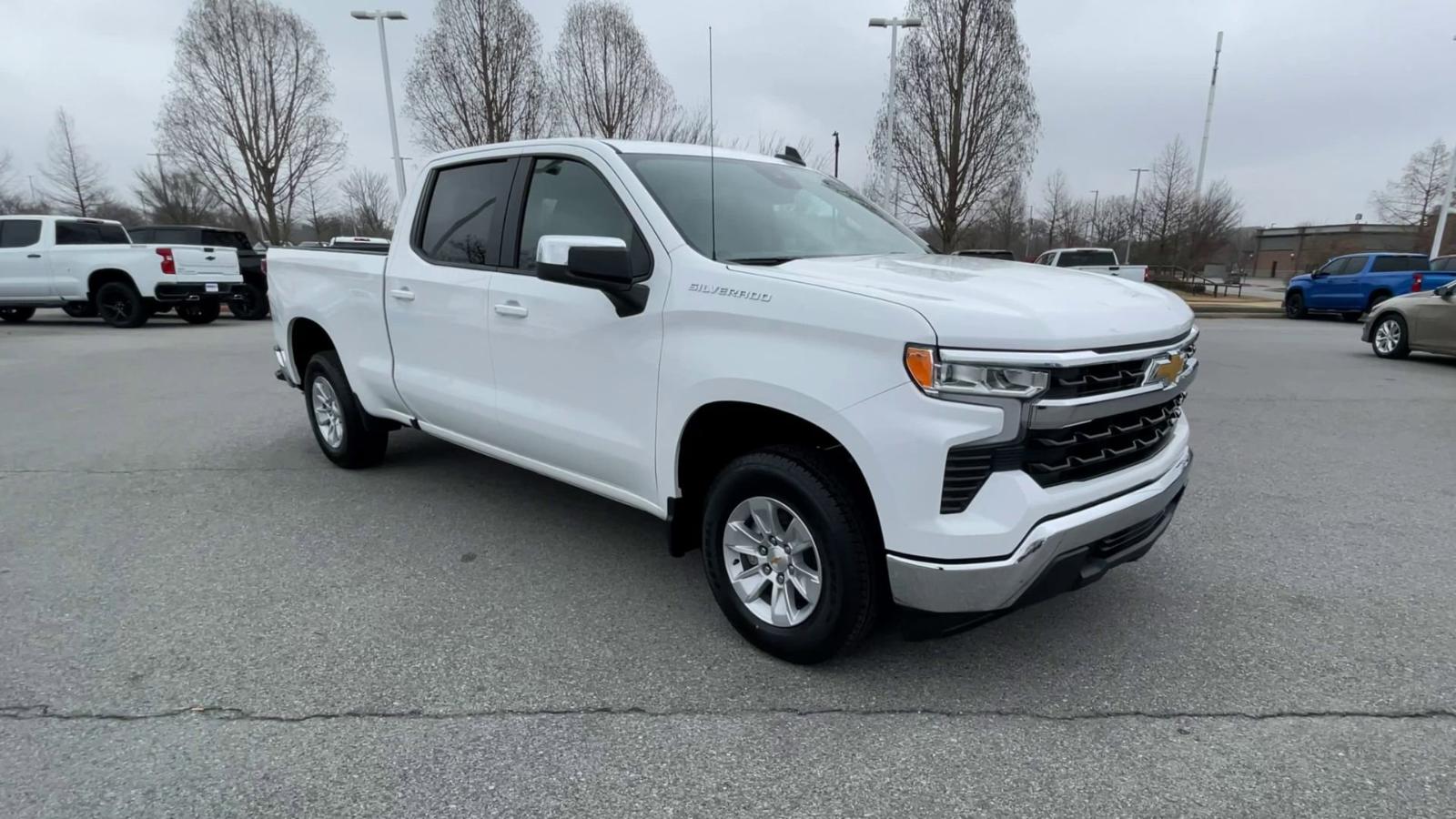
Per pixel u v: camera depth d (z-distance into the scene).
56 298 15.26
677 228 3.14
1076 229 52.62
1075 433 2.55
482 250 3.95
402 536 4.25
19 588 3.59
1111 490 2.65
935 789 2.34
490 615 3.38
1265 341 14.36
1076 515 2.53
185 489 5.02
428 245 4.28
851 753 2.50
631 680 2.89
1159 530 3.06
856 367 2.50
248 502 4.75
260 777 2.36
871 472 2.50
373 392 4.77
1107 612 3.44
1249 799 2.29
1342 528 4.48
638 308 3.13
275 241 32.88
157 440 6.26
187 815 2.21
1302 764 2.44
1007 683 2.88
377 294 4.53
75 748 2.48
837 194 4.23
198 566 3.84
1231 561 3.99
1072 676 2.93
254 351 11.76
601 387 3.34
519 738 2.56
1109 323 2.57
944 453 2.39
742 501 3.01
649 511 3.32
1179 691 2.84
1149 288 3.21
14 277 15.15
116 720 2.62
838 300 2.55
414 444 6.11
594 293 3.30
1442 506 4.86
